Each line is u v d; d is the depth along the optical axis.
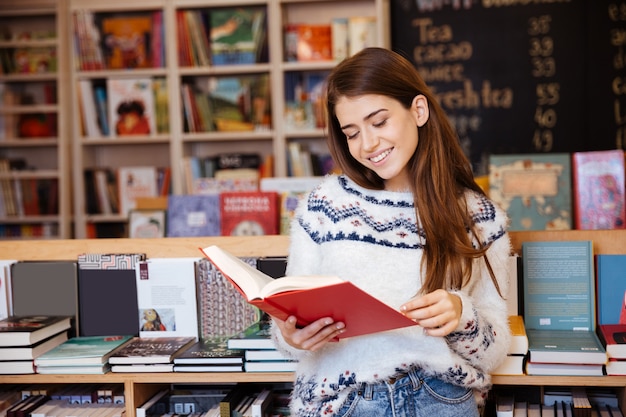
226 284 2.12
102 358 1.94
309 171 4.47
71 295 2.17
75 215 4.62
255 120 4.50
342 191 1.60
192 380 1.93
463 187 1.64
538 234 2.04
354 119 1.49
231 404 1.99
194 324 2.13
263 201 2.98
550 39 4.58
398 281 1.52
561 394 2.02
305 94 4.52
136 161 4.88
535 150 4.63
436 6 4.68
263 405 2.00
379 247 1.53
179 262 2.13
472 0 4.64
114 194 4.61
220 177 4.47
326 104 1.58
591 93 4.55
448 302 1.37
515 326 1.85
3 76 4.59
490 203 1.64
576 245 1.98
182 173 4.48
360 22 4.37
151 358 1.94
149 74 4.52
